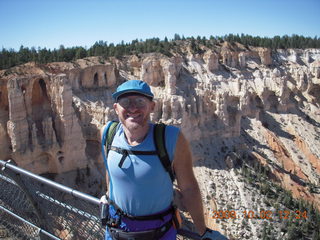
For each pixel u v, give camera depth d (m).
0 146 40.22
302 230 50.16
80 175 46.72
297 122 101.44
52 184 8.59
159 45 119.50
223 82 106.88
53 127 44.91
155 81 82.69
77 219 9.09
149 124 6.58
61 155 44.72
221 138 77.62
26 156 41.44
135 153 6.14
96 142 53.66
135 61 92.25
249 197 59.19
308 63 156.88
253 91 102.94
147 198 6.30
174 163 6.35
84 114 54.72
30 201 10.23
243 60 126.62
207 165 68.44
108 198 7.26
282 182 69.50
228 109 82.12
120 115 6.32
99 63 79.00
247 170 66.62
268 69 130.00
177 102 68.56
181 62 101.62
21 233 11.49
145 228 6.49
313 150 90.75
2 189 11.58
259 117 99.00
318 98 121.88
